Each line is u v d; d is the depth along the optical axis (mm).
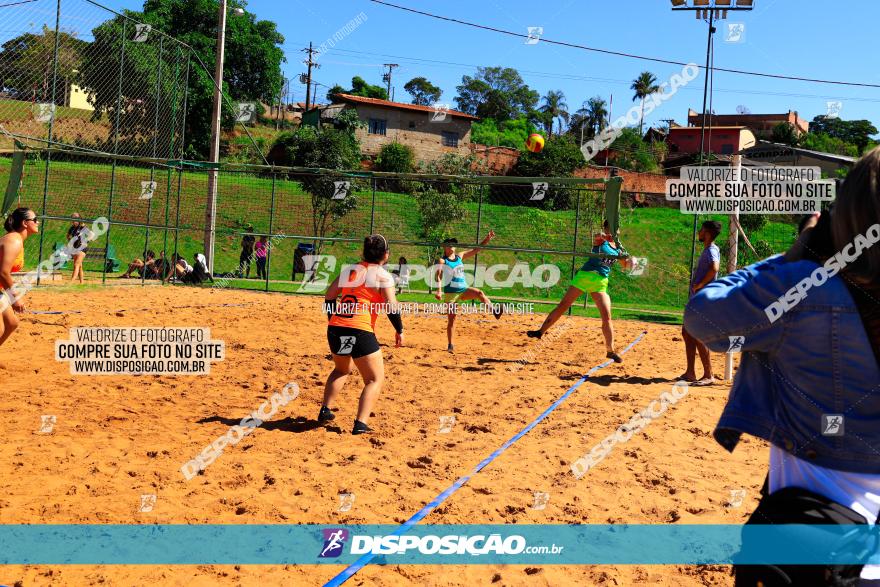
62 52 17625
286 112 69750
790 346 1789
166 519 4340
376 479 5180
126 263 25125
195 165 16953
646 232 32062
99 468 5180
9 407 6715
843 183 1715
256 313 14195
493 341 12758
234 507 4590
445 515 4531
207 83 44562
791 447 1819
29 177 28375
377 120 51156
